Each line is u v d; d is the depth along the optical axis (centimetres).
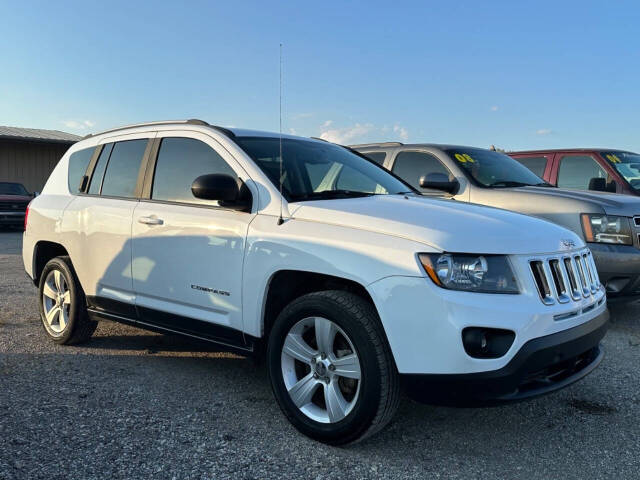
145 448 305
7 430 321
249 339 351
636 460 303
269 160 381
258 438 321
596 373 436
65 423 333
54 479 271
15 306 641
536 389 287
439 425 345
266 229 339
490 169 671
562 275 310
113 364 445
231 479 276
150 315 413
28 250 530
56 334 495
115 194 452
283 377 329
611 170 726
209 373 429
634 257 527
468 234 293
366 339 291
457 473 287
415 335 279
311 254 313
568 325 300
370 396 290
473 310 273
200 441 315
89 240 454
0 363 440
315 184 382
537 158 815
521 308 280
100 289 451
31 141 2388
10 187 1969
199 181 342
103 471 279
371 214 316
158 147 431
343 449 310
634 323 582
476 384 273
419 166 697
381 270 290
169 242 391
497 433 335
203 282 371
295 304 324
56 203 501
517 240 301
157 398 377
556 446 319
